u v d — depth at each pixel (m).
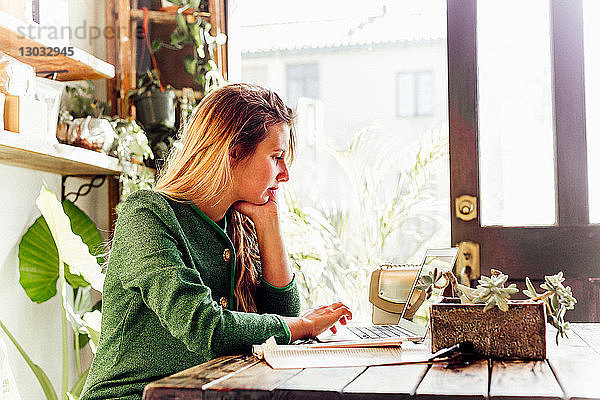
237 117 1.50
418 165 3.12
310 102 4.35
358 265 3.17
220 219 1.57
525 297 2.48
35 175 2.46
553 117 2.51
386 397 0.93
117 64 2.83
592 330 1.62
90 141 2.45
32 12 2.08
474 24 2.56
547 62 2.55
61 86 2.58
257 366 1.13
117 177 2.76
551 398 0.89
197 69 2.83
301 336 1.37
